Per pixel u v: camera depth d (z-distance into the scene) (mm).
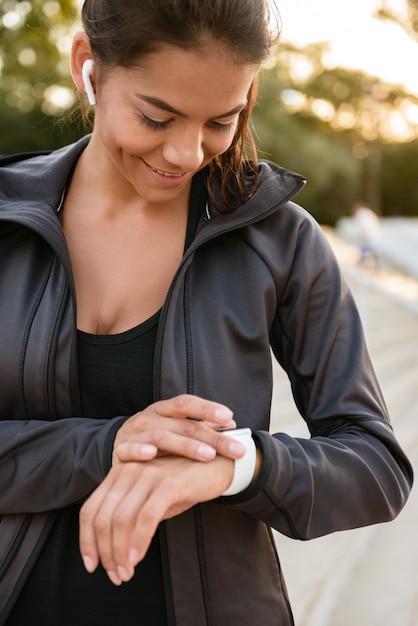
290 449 1011
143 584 1043
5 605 1047
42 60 10727
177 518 1038
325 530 1015
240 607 1059
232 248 1127
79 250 1146
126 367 1068
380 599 2854
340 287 1140
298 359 1134
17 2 8922
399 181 36188
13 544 1058
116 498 887
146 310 1111
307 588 2928
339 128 34875
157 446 914
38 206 1125
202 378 1062
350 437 1076
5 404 1089
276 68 28656
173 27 889
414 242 17938
